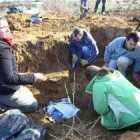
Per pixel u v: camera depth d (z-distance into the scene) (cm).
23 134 319
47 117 382
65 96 438
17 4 1117
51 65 498
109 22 605
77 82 474
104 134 347
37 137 322
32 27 611
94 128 360
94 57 502
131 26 566
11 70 337
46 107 400
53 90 448
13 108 376
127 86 338
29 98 384
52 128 360
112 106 332
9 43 346
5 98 363
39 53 489
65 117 381
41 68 488
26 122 336
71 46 507
